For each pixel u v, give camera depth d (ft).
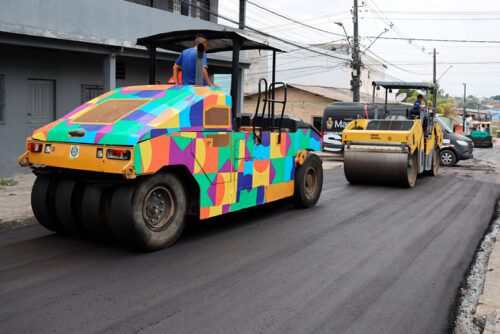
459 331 14.15
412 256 21.38
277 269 18.94
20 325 13.52
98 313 14.42
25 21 39.24
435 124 51.83
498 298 16.53
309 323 14.25
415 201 35.47
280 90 121.49
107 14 45.44
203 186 22.13
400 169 40.60
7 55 40.68
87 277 17.40
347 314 14.98
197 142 21.48
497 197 38.83
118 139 18.84
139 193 19.75
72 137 20.11
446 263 20.54
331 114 75.97
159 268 18.58
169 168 21.26
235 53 24.03
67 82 45.78
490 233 26.30
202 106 21.74
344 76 159.84
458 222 28.71
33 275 17.49
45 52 43.60
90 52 42.24
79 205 21.47
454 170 61.41
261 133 25.76
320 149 32.32
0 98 40.55
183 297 15.81
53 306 14.83
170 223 21.33
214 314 14.61
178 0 57.31
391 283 17.87
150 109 20.65
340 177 48.93
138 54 47.14
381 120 43.47
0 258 19.42
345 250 21.93
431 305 15.96
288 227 25.90
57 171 22.04
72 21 42.65
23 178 39.70
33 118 43.39
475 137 158.30
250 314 14.70
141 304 15.16
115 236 20.36
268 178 26.99
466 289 17.52
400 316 15.01
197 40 23.47
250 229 25.23
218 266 19.06
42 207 22.11
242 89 59.98
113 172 18.83
